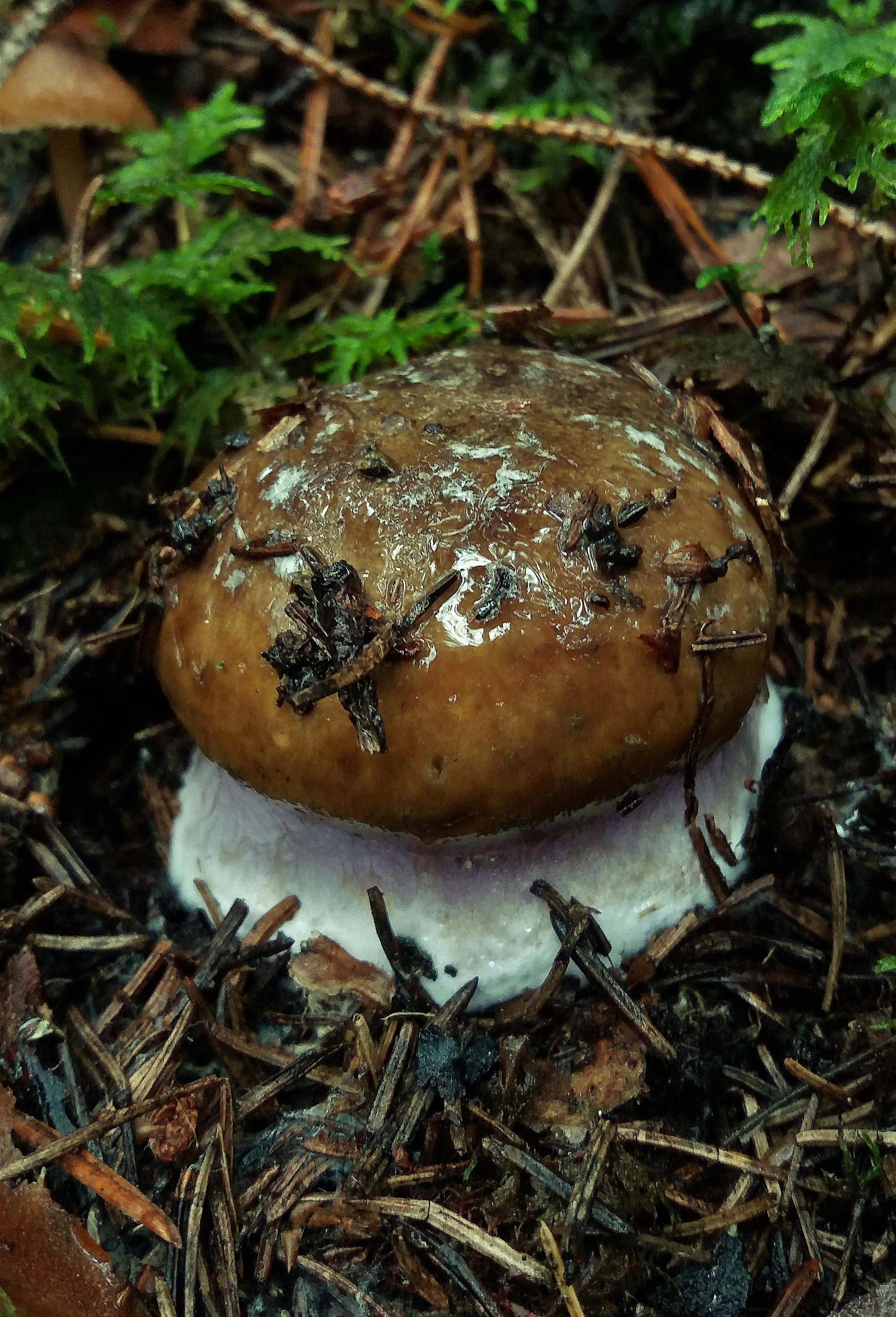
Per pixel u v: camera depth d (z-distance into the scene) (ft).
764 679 0.44
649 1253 0.38
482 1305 0.37
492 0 0.60
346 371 0.51
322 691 0.36
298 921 0.44
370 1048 0.41
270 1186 0.40
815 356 0.52
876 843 0.47
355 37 0.61
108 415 0.53
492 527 0.37
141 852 0.48
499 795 0.37
